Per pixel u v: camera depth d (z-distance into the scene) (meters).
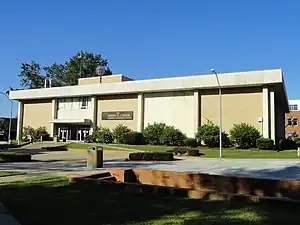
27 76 93.25
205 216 7.04
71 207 8.08
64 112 58.59
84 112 56.53
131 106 52.12
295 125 83.69
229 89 44.72
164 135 46.38
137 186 9.75
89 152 19.95
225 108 44.72
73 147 45.44
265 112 41.97
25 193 10.04
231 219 6.77
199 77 45.47
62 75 95.56
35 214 7.43
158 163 25.83
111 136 51.78
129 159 29.30
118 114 53.00
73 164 23.06
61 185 11.27
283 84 42.44
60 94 57.75
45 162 24.97
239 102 43.94
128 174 13.08
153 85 48.91
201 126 44.50
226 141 43.44
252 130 41.59
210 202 8.29
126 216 7.16
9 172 15.73
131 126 51.75
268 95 42.50
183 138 46.47
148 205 8.11
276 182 10.06
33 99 62.06
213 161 28.27
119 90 51.78
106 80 56.59
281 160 28.97
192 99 47.19
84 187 10.73
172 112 48.56
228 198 8.45
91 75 94.00
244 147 42.00
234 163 26.06
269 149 40.12
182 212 7.41
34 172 16.17
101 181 10.74
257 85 42.44
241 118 43.62
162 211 7.53
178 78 47.00
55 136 57.97
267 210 7.46
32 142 55.16
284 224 6.43
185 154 35.72
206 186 11.34
